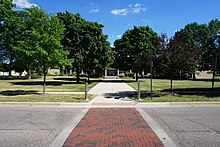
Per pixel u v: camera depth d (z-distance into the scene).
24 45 17.94
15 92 20.73
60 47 19.08
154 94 18.97
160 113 11.41
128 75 77.00
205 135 7.29
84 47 35.69
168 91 21.67
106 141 6.61
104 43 38.09
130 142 6.54
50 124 8.84
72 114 11.11
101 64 38.09
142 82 40.84
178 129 8.06
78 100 15.34
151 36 43.56
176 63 17.80
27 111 11.91
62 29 19.64
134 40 43.50
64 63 19.34
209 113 11.35
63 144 6.34
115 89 25.12
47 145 6.28
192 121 9.41
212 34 60.97
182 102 14.55
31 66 19.08
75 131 7.75
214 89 24.23
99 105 14.14
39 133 7.51
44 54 17.83
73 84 33.84
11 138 6.95
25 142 6.55
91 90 23.66
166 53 18.05
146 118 10.09
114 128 8.20
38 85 31.30
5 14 32.97
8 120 9.55
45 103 14.23
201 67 33.00
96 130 7.89
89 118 10.09
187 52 17.80
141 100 15.53
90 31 36.28
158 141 6.65
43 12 19.12
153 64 18.42
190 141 6.66
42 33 18.45
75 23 35.44
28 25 18.84
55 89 24.58
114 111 12.08
